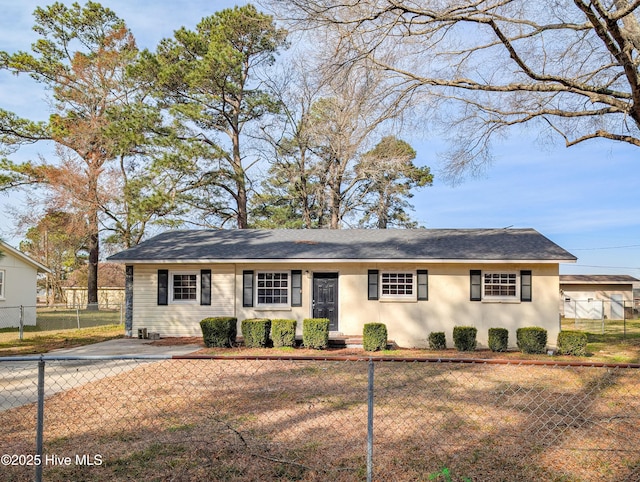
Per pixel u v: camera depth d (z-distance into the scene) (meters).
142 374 11.12
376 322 17.64
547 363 4.73
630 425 7.15
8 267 24.03
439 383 10.18
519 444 6.26
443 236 20.23
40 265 25.70
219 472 5.26
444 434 6.63
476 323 17.61
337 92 14.02
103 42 35.31
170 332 18.75
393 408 8.02
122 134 26.98
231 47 28.58
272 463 5.52
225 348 16.05
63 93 34.31
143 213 27.41
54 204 32.19
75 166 32.12
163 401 8.46
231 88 29.47
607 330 25.84
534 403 8.49
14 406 8.22
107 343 17.33
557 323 17.36
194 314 18.72
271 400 8.53
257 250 18.95
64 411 7.83
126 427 6.91
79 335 20.12
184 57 30.69
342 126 15.97
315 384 9.95
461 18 12.10
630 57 11.70
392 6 12.20
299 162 32.66
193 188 30.09
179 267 18.84
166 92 30.59
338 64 13.18
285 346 16.31
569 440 6.44
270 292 18.55
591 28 12.71
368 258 17.48
